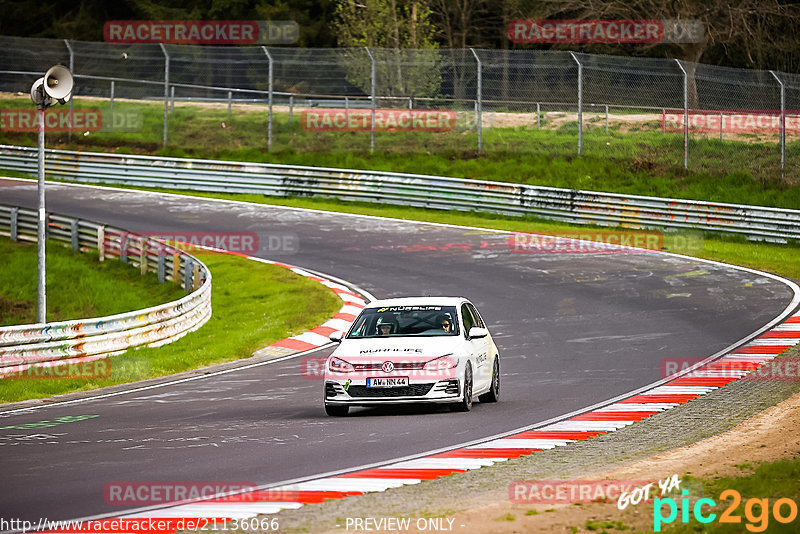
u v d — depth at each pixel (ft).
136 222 362.33
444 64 474.08
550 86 584.40
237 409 149.69
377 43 521.24
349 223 363.56
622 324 217.36
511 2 647.97
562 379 166.71
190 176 428.56
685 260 294.46
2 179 445.78
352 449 112.98
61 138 495.41
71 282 302.04
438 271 286.46
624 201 348.59
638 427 124.57
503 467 102.01
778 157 412.36
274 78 586.86
